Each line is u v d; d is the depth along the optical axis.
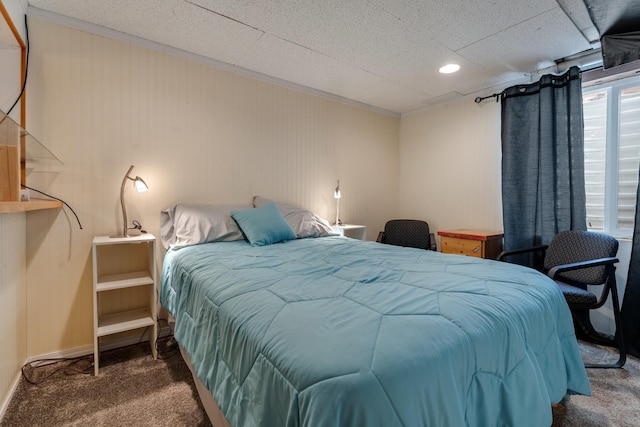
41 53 1.87
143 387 1.66
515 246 2.76
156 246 2.16
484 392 0.84
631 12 1.78
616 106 2.36
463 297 1.07
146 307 2.26
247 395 0.82
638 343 2.03
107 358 1.98
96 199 2.07
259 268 1.47
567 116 2.43
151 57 2.26
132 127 2.19
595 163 2.49
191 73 2.43
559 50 2.31
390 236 3.50
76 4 1.82
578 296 1.89
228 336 1.00
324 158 3.28
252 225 2.31
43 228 1.91
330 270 1.44
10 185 1.31
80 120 2.01
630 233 2.32
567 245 2.28
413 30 2.06
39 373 1.79
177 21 1.99
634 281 2.07
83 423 1.38
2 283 1.49
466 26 2.01
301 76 2.83
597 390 1.65
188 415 1.44
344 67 2.63
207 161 2.53
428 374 0.71
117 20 1.98
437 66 2.60
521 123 2.73
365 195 3.65
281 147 2.95
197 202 2.49
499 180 3.00
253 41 2.23
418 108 3.71
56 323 1.96
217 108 2.57
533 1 1.74
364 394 0.62
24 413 1.45
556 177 2.50
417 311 0.93
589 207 2.53
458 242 2.91
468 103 3.24
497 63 2.54
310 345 0.75
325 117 3.27
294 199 3.06
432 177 3.58
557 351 1.19
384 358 0.70
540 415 0.95
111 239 1.92
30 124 1.84
